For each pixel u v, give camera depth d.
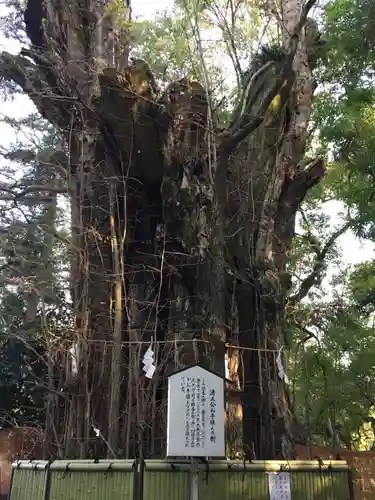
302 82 12.05
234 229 10.95
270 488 7.10
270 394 9.81
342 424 22.19
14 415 16.73
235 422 9.08
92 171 11.41
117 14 12.90
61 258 13.16
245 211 11.08
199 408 6.78
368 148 13.71
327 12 13.64
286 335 11.91
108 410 9.52
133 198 11.36
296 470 7.32
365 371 18.19
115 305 10.05
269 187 11.13
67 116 12.21
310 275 16.52
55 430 9.66
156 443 8.94
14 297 14.72
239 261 10.66
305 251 18.56
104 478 6.94
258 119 9.63
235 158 11.59
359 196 15.45
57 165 12.70
